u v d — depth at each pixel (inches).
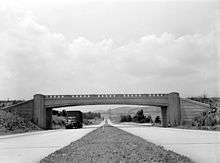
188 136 1598.2
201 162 671.8
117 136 1493.6
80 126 3740.2
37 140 1528.1
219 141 1227.9
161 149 885.2
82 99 3846.0
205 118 3120.1
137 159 652.7
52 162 690.8
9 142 1414.9
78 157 724.7
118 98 3875.5
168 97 3831.2
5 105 3764.8
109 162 624.7
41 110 3759.8
